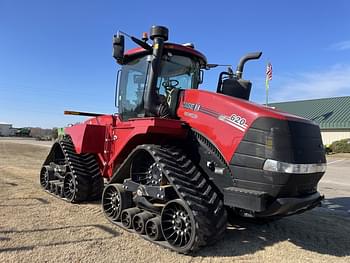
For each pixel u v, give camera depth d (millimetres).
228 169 4512
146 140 5438
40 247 4414
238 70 5844
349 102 37688
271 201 4230
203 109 4883
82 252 4312
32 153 21109
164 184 4809
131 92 5926
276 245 4891
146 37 5387
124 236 4969
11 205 6500
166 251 4469
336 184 11641
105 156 6531
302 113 39094
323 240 5195
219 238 4453
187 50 5664
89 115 7816
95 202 7020
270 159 4168
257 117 4340
